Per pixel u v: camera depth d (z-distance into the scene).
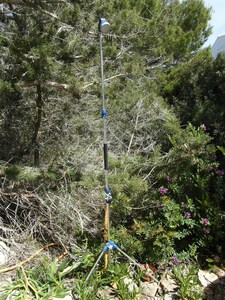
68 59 3.53
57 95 3.95
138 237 3.32
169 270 3.17
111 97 4.05
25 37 3.11
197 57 5.90
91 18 3.65
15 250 3.06
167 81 6.26
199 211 3.56
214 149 3.78
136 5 6.43
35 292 2.55
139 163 4.01
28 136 3.93
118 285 2.78
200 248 3.50
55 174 3.34
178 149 3.75
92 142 4.10
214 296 2.93
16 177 3.07
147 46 5.82
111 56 4.38
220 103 4.98
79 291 2.60
